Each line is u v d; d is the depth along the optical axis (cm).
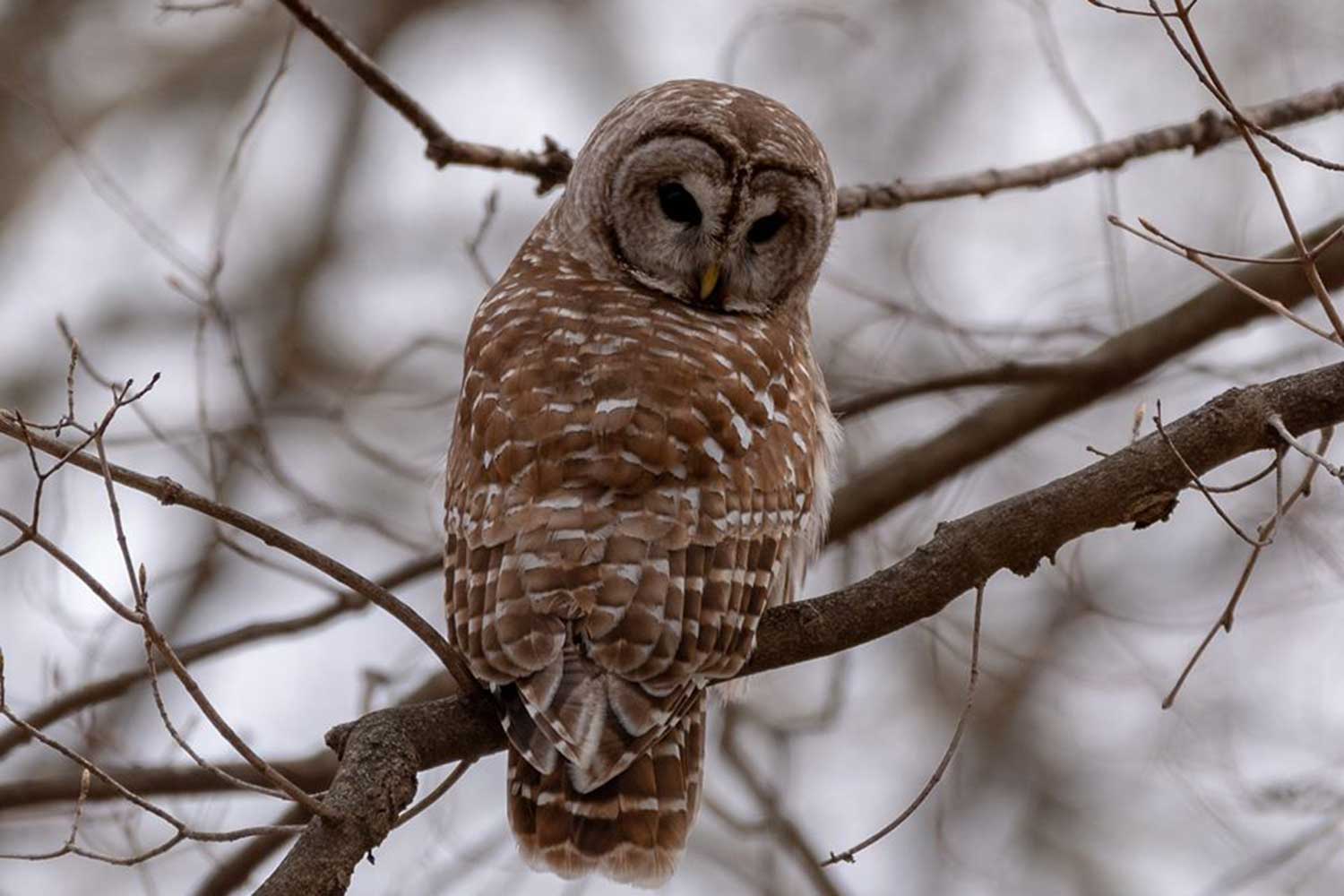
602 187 958
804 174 950
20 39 1973
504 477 805
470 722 769
